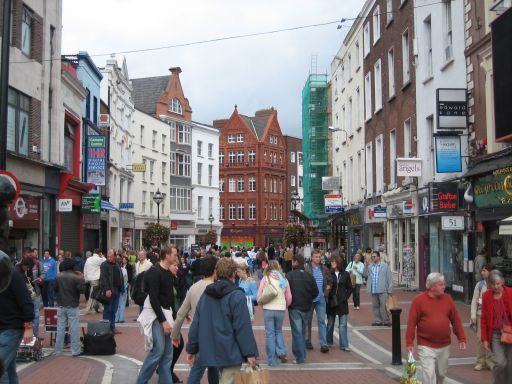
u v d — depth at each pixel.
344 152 43.31
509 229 12.44
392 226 31.00
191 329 6.83
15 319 7.18
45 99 25.25
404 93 27.91
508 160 16.91
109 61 42.53
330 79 51.59
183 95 66.25
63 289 12.20
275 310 11.33
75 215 30.97
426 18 24.72
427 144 24.72
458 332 7.89
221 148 91.75
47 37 25.55
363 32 36.75
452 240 22.09
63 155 27.81
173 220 62.09
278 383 9.80
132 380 9.92
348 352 12.81
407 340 7.96
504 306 8.29
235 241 89.44
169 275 8.71
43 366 11.04
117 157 45.66
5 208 5.33
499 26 16.80
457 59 21.20
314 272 12.79
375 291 16.81
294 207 53.22
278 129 94.56
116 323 17.58
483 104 19.02
